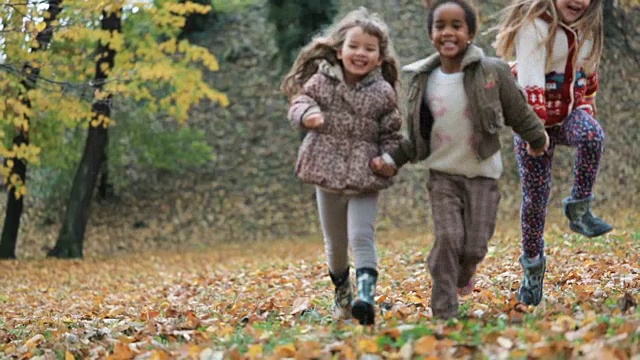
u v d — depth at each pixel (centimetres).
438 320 557
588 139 609
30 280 1777
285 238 2672
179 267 1912
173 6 1895
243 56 3139
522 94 568
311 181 589
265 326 634
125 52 1911
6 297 1417
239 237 2719
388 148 589
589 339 460
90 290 1510
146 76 1889
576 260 1093
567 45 608
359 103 587
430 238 1964
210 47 3156
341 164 586
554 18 598
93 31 1716
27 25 1059
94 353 615
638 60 2755
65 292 1491
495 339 482
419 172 2755
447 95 564
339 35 591
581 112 626
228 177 2939
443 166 571
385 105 589
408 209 2658
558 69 614
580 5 601
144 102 2688
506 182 2670
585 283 812
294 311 749
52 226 2802
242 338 570
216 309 891
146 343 605
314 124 568
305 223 2745
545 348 438
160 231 2762
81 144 2639
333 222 610
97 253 2606
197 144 2694
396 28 2886
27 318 978
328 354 486
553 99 618
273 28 2897
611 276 856
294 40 2328
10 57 1298
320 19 2320
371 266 576
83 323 829
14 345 712
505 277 941
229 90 3088
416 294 828
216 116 3056
